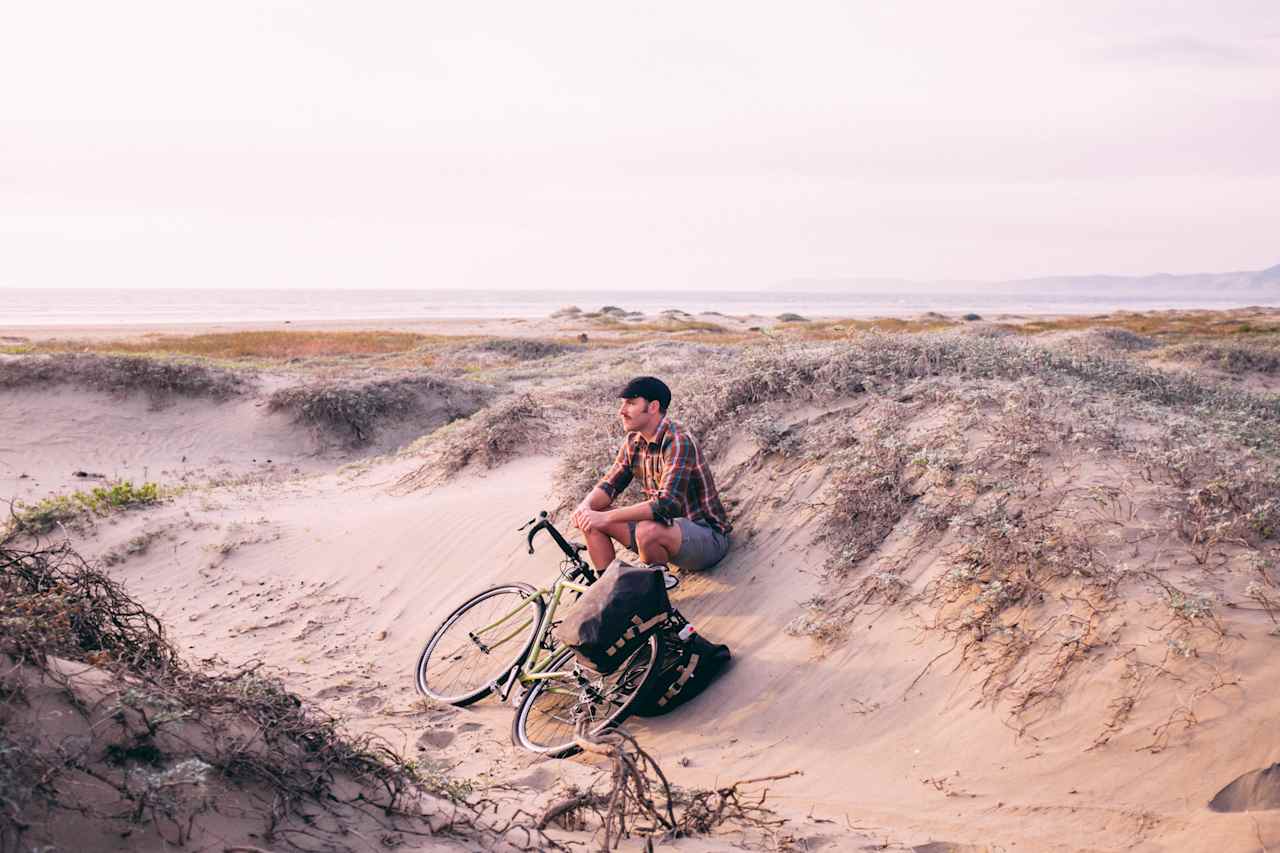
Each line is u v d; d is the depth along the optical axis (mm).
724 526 5734
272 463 16125
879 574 4996
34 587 3080
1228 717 3410
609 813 2961
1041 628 4191
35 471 14609
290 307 147375
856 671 4520
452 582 6859
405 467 10570
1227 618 3869
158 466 15406
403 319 94500
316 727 2928
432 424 17812
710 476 5586
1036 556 4559
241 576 7477
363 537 7828
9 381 16609
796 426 6699
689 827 3258
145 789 2186
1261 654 3627
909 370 7121
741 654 4977
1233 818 2955
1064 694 3842
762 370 7281
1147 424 6031
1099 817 3184
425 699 5176
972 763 3719
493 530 7430
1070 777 3447
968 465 5508
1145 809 3170
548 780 3941
